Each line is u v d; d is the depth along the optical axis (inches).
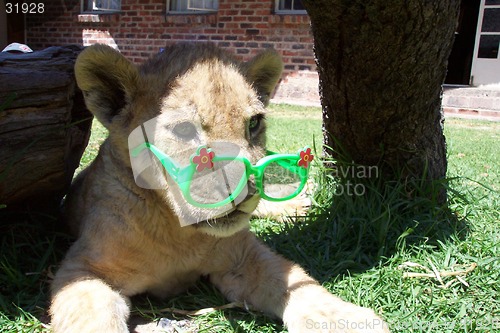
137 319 24.5
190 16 110.7
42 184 29.0
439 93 32.1
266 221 35.0
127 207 24.2
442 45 29.3
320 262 28.6
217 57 24.2
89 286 23.3
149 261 24.9
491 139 69.4
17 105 26.9
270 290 24.9
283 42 104.0
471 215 33.6
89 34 123.0
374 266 28.2
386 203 32.0
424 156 33.1
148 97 23.3
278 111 93.8
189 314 24.7
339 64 30.1
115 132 24.1
